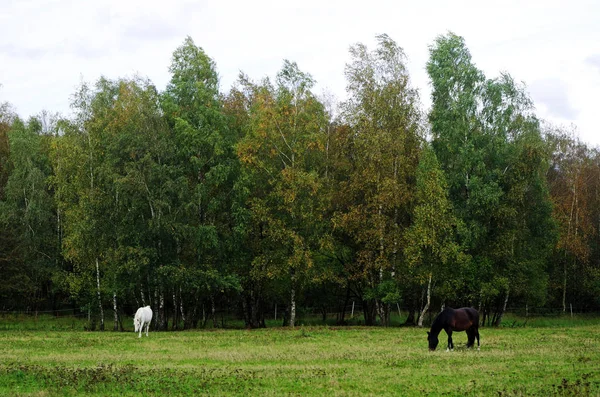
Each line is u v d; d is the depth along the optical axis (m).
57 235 57.56
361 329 44.78
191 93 50.06
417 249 46.38
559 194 65.38
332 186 50.06
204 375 20.53
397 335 38.59
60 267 58.56
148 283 47.09
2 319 56.66
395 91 48.88
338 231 51.62
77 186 49.34
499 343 31.75
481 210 49.25
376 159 47.19
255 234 50.31
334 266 51.75
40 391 17.88
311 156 51.53
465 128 50.12
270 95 51.06
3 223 56.09
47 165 61.22
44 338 37.16
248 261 50.00
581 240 61.03
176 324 49.50
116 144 45.91
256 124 49.31
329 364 23.58
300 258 46.66
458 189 51.66
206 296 52.12
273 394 17.20
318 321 61.25
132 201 45.31
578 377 19.39
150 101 51.09
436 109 51.81
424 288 50.00
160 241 46.91
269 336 38.31
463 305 53.94
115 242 46.84
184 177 46.53
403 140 48.44
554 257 61.44
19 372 20.88
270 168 49.25
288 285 51.97
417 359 24.41
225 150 49.34
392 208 49.22
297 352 27.88
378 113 48.66
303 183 47.22
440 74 51.81
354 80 49.62
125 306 64.25
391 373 20.81
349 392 17.41
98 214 46.47
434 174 46.38
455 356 25.31
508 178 50.97
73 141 49.84
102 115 50.41
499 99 51.59
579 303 66.31
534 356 25.02
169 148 47.53
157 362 24.78
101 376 20.00
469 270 49.25
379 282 49.38
